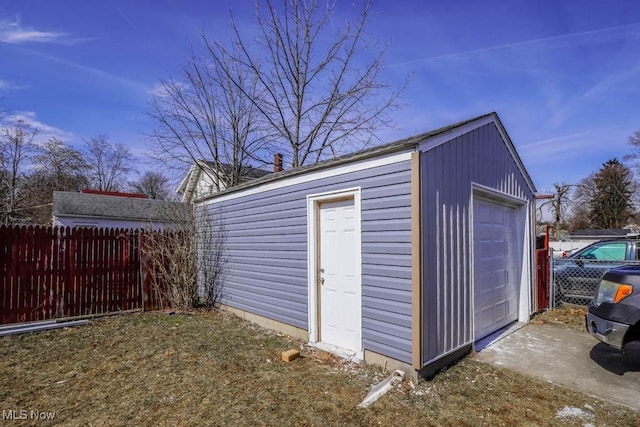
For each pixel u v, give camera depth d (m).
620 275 4.05
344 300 4.89
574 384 3.92
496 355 4.77
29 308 6.59
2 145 26.91
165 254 8.08
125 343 5.41
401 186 4.01
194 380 3.99
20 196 27.06
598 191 38.56
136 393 3.66
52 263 6.84
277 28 13.53
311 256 5.31
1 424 3.04
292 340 5.52
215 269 7.84
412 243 3.86
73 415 3.21
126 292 7.65
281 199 5.95
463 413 3.27
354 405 3.40
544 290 7.55
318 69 14.12
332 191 4.94
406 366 3.92
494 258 5.88
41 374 4.18
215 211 7.85
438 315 4.14
